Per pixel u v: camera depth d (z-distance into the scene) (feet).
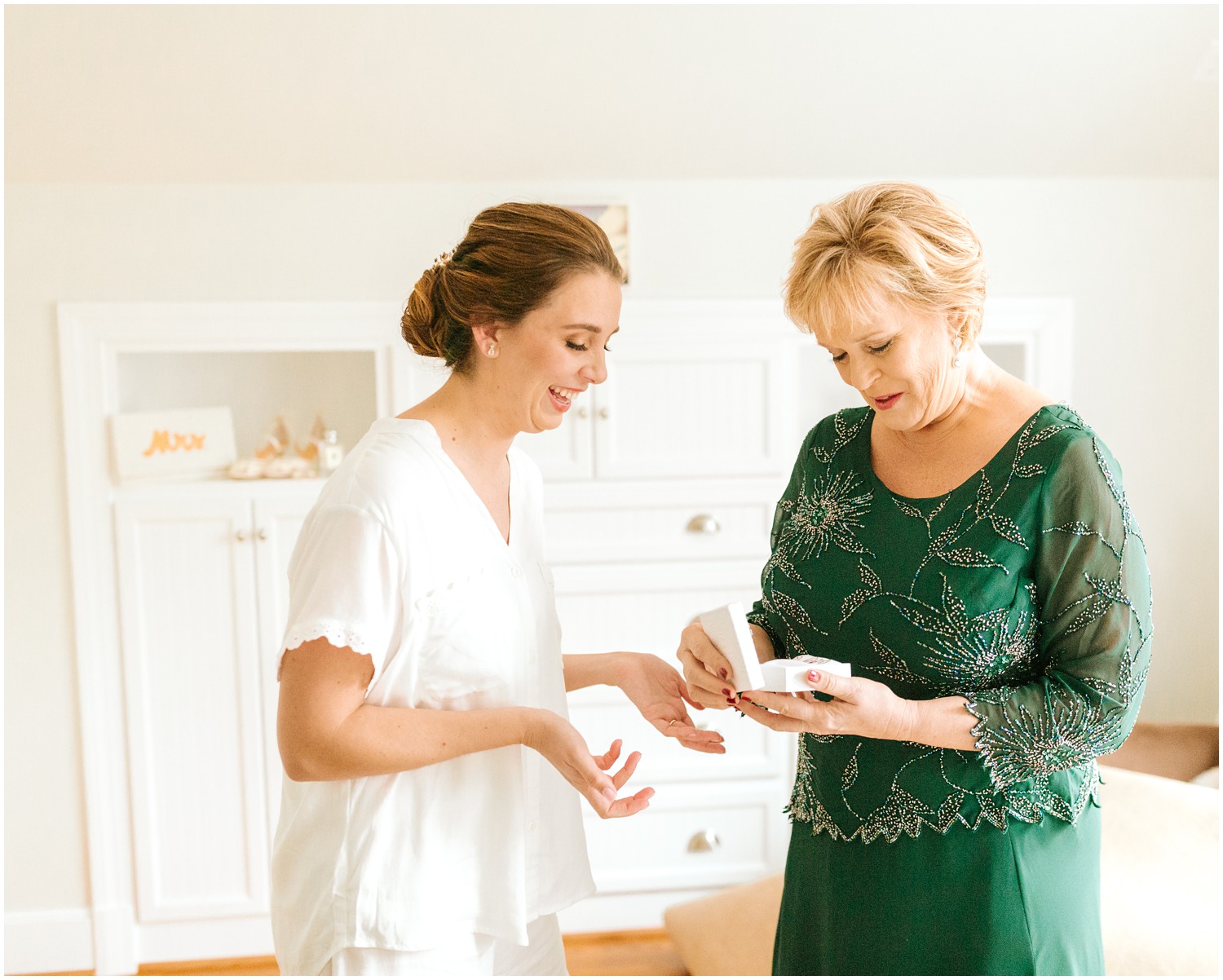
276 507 9.19
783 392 9.61
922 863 4.14
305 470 9.41
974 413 4.11
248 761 9.36
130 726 9.23
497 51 8.02
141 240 8.98
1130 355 10.03
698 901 8.86
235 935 9.49
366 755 3.61
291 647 3.61
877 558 4.24
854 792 4.31
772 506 9.69
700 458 9.59
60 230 8.89
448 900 3.92
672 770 9.65
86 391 9.00
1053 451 3.87
